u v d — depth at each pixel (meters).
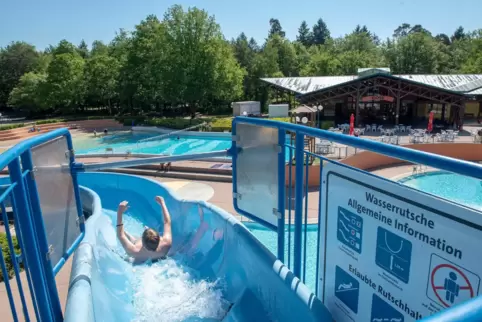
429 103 36.06
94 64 51.91
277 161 3.73
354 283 2.79
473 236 1.77
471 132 28.12
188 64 42.09
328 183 3.02
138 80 48.16
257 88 57.94
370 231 2.56
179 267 5.43
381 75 30.41
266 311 3.81
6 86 67.81
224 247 5.04
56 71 51.88
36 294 2.57
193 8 41.22
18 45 74.69
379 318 2.55
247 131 4.17
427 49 63.97
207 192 14.41
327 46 88.94
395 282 2.35
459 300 1.89
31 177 2.63
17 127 39.66
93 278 4.07
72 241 3.40
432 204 2.00
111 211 10.59
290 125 3.45
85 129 40.66
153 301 4.60
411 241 2.19
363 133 28.73
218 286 4.72
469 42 76.81
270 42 70.94
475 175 1.74
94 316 3.43
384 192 2.38
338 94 33.72
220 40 42.62
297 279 3.42
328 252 3.10
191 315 4.29
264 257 3.93
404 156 2.18
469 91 29.61
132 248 5.66
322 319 2.94
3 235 7.72
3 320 4.80
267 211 4.01
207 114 52.75
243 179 4.38
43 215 2.79
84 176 12.64
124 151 28.11
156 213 9.46
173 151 28.22
